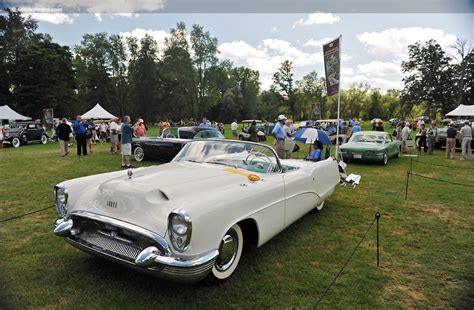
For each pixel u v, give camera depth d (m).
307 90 77.69
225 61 65.38
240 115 77.56
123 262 2.53
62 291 2.76
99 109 28.20
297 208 3.97
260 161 3.78
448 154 12.95
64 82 50.34
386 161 11.11
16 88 46.56
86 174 8.50
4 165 10.15
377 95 89.00
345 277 3.14
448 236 4.28
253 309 2.59
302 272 3.22
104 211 2.72
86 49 60.03
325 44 9.52
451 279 3.14
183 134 11.11
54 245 3.72
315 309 2.61
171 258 2.32
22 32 49.25
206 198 2.61
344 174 7.62
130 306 2.56
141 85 59.47
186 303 2.63
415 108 79.00
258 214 3.10
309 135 8.72
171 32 56.69
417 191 6.93
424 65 64.50
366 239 4.14
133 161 11.20
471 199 6.23
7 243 3.78
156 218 2.48
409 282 3.08
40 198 5.87
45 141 20.48
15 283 2.88
